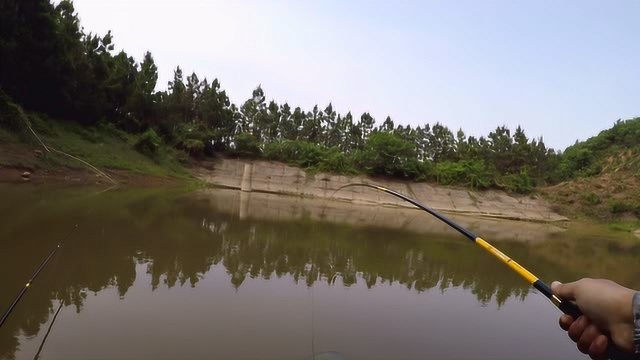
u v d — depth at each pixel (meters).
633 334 0.97
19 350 4.12
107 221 11.63
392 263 10.63
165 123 41.00
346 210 27.91
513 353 5.34
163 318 5.20
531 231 27.83
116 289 6.12
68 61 29.80
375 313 6.30
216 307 5.78
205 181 38.03
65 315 5.03
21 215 11.08
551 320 6.87
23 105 27.56
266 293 6.67
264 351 4.55
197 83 46.88
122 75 38.06
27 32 26.86
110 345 4.35
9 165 20.67
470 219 33.94
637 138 60.81
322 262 9.80
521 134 55.62
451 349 5.24
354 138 60.28
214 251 9.52
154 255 8.40
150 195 21.48
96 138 31.17
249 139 43.88
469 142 56.34
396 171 42.00
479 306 7.35
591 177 50.25
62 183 21.95
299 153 44.03
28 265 6.81
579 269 12.91
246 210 20.12
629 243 25.97
